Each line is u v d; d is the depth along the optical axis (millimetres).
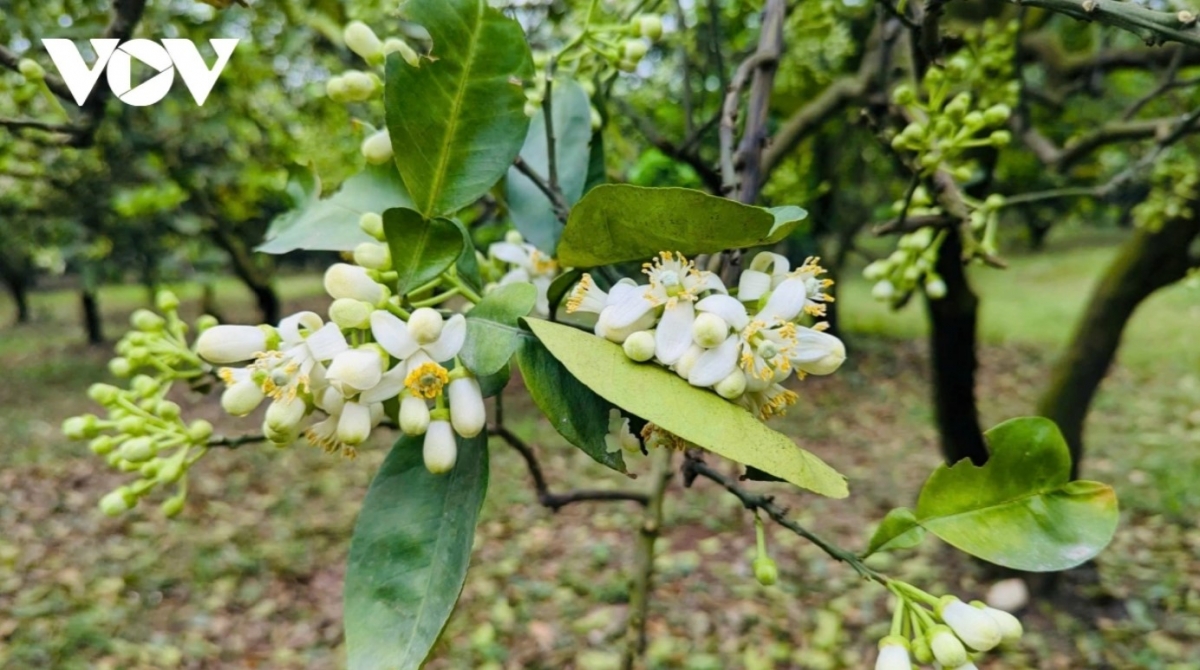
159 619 4719
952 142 1461
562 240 802
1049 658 4113
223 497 6406
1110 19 856
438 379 779
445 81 826
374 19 2252
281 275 20750
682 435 706
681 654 4250
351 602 806
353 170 1229
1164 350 10602
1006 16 2943
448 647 4270
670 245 785
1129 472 6391
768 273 871
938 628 823
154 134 5102
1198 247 6875
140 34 1878
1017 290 16375
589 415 805
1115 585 4652
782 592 4852
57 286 22719
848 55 3867
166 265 7000
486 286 1227
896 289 1791
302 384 798
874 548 934
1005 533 894
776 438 737
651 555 1517
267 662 4371
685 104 2070
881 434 7777
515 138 852
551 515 5930
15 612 4648
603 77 1559
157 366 1185
